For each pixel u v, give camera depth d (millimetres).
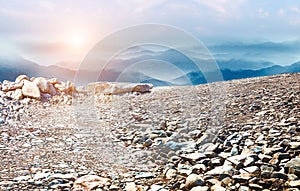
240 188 2676
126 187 2980
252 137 4082
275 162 3158
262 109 5605
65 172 3451
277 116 5008
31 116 7051
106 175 3357
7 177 3270
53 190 2926
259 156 3326
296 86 7496
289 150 3412
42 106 8227
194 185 2852
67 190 2926
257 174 2918
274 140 3803
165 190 2852
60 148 4469
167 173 3270
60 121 6383
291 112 5160
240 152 3619
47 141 4859
